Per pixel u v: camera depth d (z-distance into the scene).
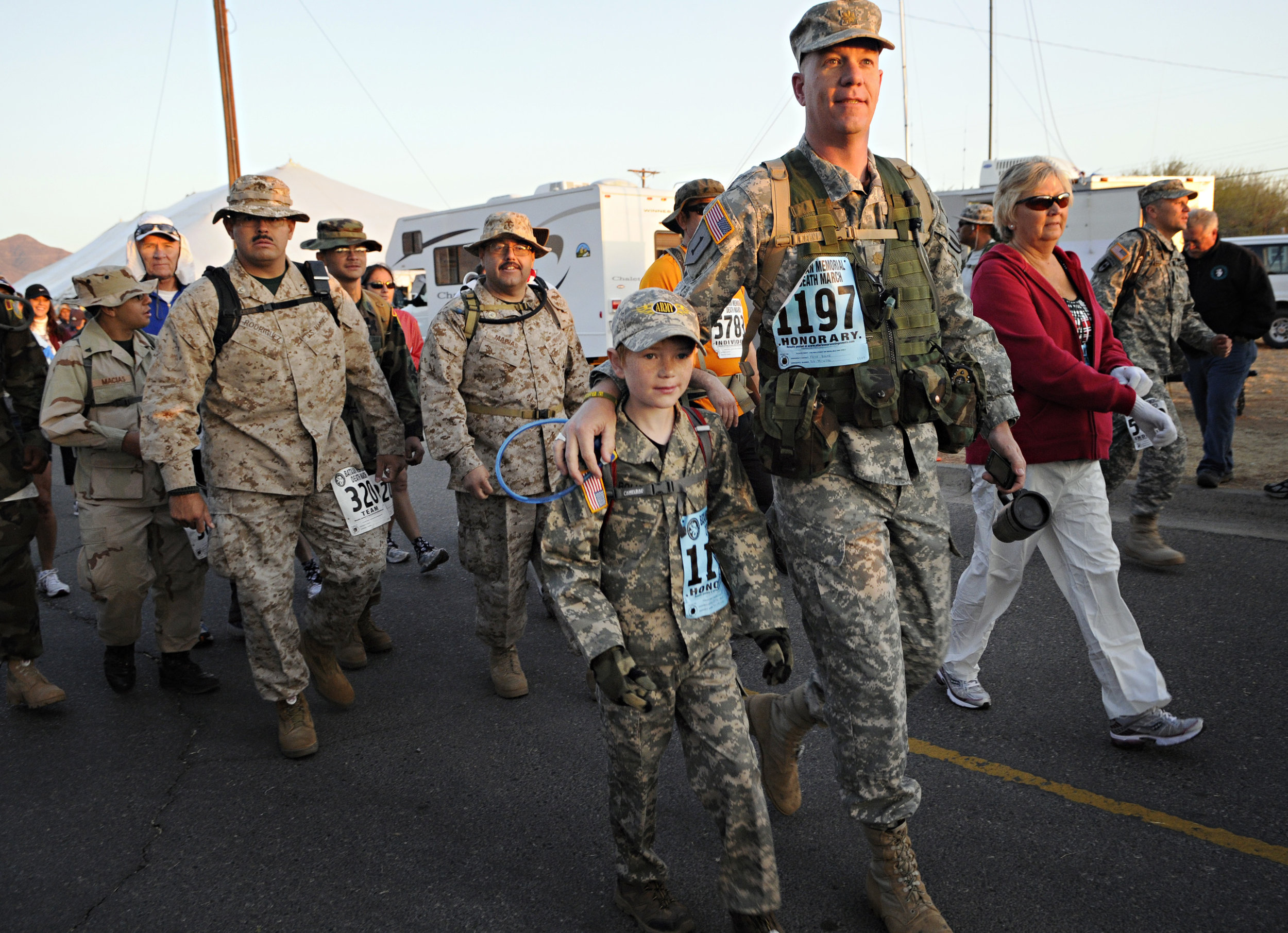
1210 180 17.42
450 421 3.85
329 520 3.77
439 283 18.03
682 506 2.28
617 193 14.50
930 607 2.51
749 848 2.27
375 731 3.91
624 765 2.37
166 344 3.45
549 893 2.75
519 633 4.13
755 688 4.14
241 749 3.79
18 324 4.05
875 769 2.35
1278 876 2.61
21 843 3.15
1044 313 3.44
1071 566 3.39
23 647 4.12
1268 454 7.75
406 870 2.89
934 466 2.48
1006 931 2.44
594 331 14.72
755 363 3.30
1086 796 3.07
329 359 3.72
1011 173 3.53
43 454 4.17
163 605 4.29
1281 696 3.65
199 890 2.83
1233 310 6.29
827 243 2.35
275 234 3.56
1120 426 4.85
